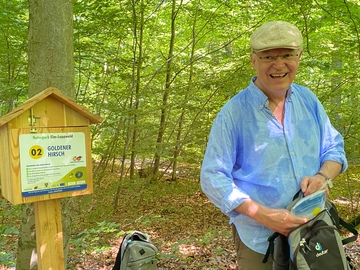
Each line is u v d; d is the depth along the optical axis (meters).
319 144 1.71
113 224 3.55
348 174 5.61
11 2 5.51
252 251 1.62
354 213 5.76
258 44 1.52
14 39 6.07
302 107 1.69
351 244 4.34
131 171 7.13
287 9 5.74
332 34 6.00
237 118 1.61
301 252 1.41
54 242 1.97
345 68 5.45
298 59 1.58
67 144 1.93
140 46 6.81
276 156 1.57
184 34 7.98
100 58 6.80
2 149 1.89
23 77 6.06
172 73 6.91
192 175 7.20
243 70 5.94
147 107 6.14
